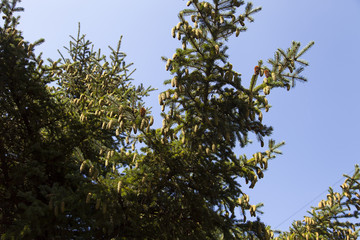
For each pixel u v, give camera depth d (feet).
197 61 19.99
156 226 20.42
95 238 19.99
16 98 22.98
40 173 20.58
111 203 18.39
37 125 24.23
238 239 20.86
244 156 20.89
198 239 20.70
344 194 26.40
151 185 21.02
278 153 20.58
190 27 19.36
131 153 21.08
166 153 20.45
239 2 21.01
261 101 19.43
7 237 17.24
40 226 17.83
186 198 20.76
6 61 21.39
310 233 27.14
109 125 20.21
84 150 25.67
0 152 22.59
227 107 20.16
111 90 31.50
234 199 20.72
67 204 18.43
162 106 19.10
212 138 20.08
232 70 19.70
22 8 23.16
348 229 26.96
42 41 23.17
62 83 33.94
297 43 17.94
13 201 22.04
